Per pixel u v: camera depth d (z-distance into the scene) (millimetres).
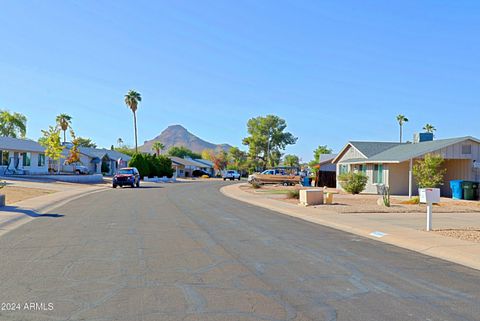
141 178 64000
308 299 6875
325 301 6789
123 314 6039
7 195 25656
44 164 58219
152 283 7617
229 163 120688
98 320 5805
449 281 8250
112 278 7918
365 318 6047
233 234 13344
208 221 16453
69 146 71188
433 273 8898
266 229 14719
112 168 81750
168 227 14539
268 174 56062
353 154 42719
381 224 16297
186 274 8281
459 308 6578
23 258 9531
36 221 15859
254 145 107438
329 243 12227
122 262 9211
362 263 9656
